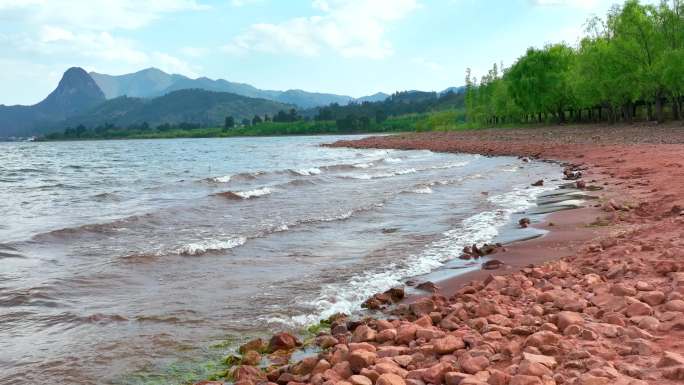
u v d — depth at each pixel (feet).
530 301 23.06
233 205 58.95
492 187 72.38
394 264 32.96
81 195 75.82
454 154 166.09
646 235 33.53
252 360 18.80
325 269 32.12
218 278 30.40
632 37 192.24
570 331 17.81
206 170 129.49
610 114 230.07
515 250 35.12
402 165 124.77
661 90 193.06
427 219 48.60
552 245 35.73
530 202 56.29
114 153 277.03
